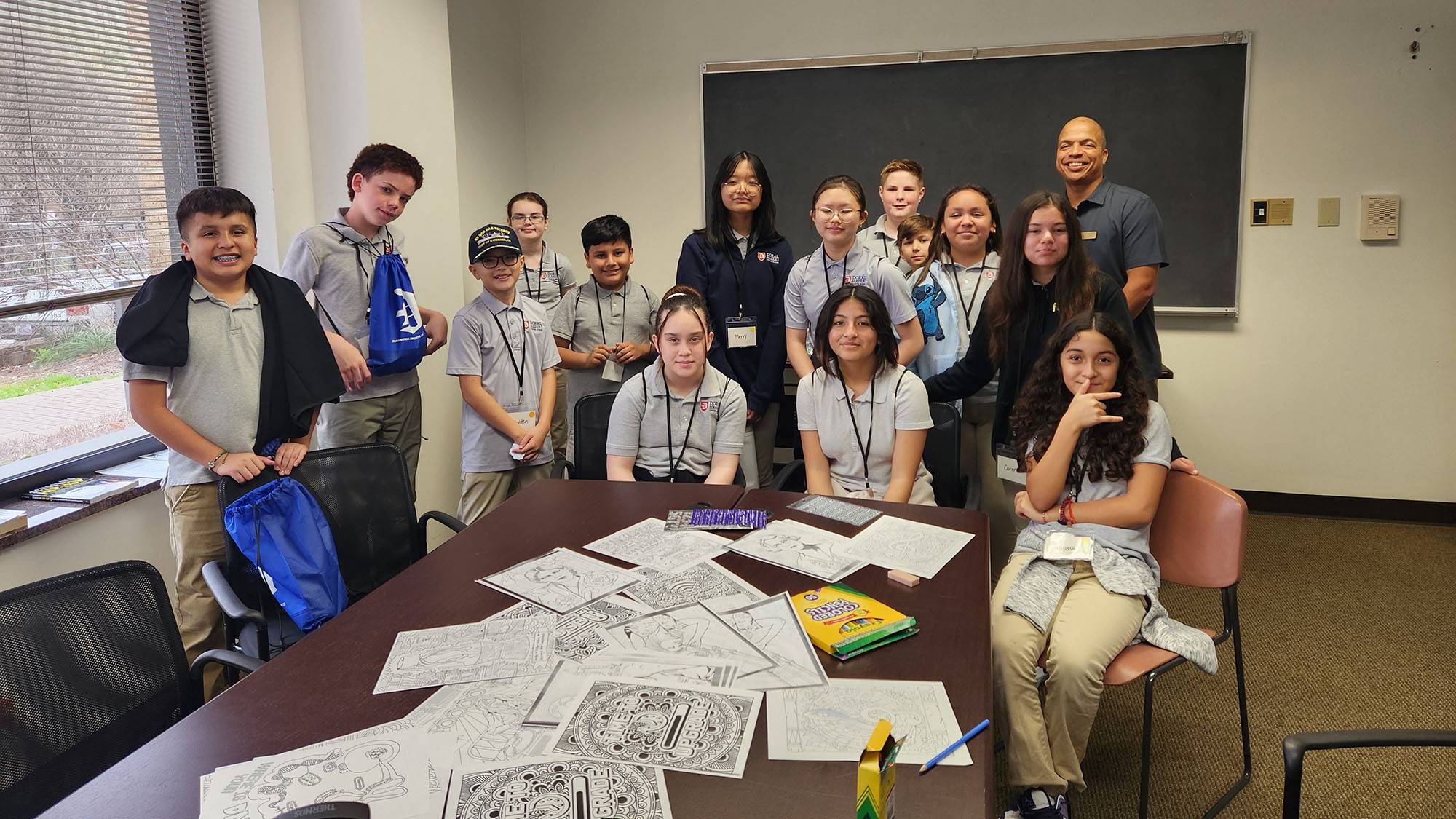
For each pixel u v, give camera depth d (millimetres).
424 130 3656
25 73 2637
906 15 4594
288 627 2279
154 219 3098
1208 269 4398
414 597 1818
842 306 2590
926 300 3334
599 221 3648
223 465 2357
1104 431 2268
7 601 1559
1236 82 4234
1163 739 2588
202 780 1233
